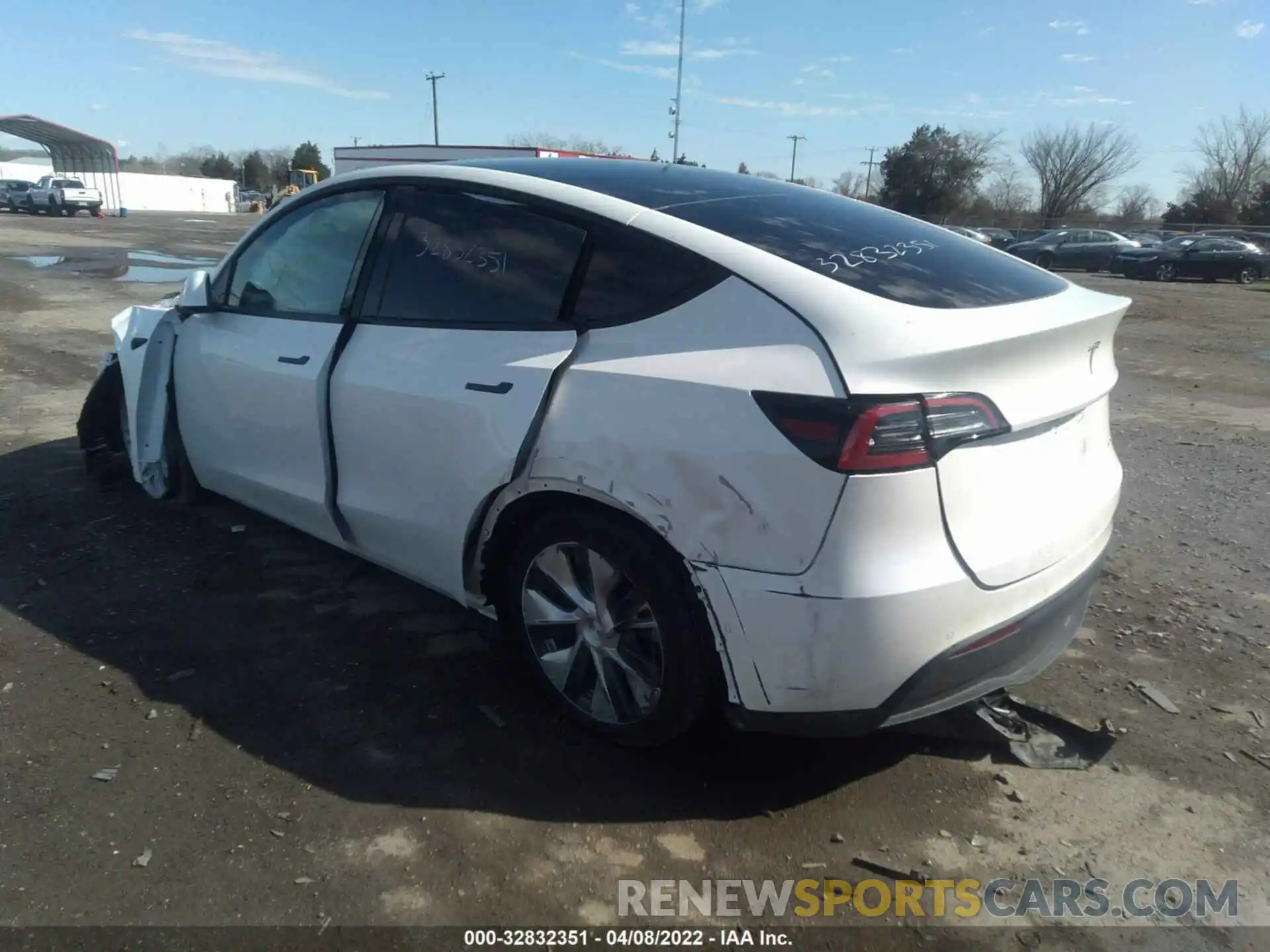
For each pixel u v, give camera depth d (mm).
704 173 3547
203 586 3990
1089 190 68562
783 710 2459
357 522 3518
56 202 45625
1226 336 13820
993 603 2469
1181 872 2518
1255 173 66125
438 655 3490
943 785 2846
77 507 4840
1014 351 2459
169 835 2527
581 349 2768
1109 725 3098
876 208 3445
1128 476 6117
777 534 2348
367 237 3537
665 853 2529
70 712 3070
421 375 3131
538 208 3059
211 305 4145
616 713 2865
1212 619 3971
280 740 2955
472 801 2699
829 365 2326
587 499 2738
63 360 8641
